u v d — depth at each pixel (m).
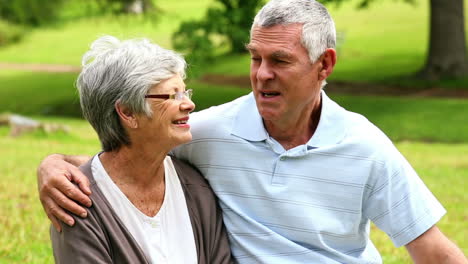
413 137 15.12
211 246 3.02
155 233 2.85
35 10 24.41
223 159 3.10
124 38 2.88
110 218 2.74
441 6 21.69
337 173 2.99
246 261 3.07
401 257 5.08
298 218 2.99
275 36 2.84
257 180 3.04
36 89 24.81
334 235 3.02
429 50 22.14
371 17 32.81
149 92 2.73
